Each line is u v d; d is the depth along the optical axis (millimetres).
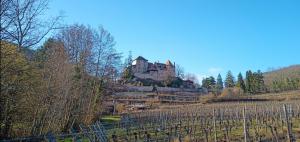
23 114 26922
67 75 33781
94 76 51844
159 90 114938
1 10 22734
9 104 25109
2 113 24484
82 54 49062
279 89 129625
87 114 42594
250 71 138375
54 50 34781
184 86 132625
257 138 24812
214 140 25688
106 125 38969
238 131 31000
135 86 110438
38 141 22062
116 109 74562
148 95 103688
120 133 32812
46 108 29781
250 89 132125
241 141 24844
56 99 31516
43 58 33312
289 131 22750
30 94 27328
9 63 23906
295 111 46500
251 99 98375
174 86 130000
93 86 48562
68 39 49125
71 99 37219
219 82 163000
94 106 46625
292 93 106500
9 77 24281
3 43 23484
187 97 106000
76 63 47250
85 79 46594
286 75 196000
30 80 26594
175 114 54156
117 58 62344
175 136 27453
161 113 50500
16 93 25234
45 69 31969
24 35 25641
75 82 40250
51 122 30875
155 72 141500
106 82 57125
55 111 31516
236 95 109812
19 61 24781
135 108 83750
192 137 27328
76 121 39719
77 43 49750
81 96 41562
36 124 28312
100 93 51500
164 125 35688
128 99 94625
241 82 134750
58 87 32250
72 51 48906
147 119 47062
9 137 25922
